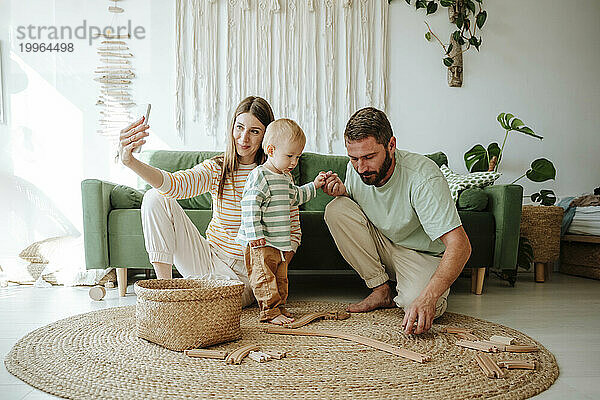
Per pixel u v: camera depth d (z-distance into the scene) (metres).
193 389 1.30
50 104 3.59
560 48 3.98
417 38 3.83
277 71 3.73
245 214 2.02
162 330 1.64
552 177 3.58
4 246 3.55
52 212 3.58
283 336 1.81
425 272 2.11
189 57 3.67
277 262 2.07
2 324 2.05
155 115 3.66
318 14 3.75
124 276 2.77
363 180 2.02
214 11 3.68
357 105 3.79
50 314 2.24
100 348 1.65
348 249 2.26
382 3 3.79
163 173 2.04
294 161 2.06
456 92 3.87
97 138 3.61
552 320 2.22
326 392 1.29
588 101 4.02
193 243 2.22
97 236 2.70
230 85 3.70
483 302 2.64
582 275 3.69
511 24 3.93
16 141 3.57
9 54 3.58
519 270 3.95
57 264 3.34
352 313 2.21
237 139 2.18
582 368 1.56
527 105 3.95
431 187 1.95
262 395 1.27
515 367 1.49
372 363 1.52
